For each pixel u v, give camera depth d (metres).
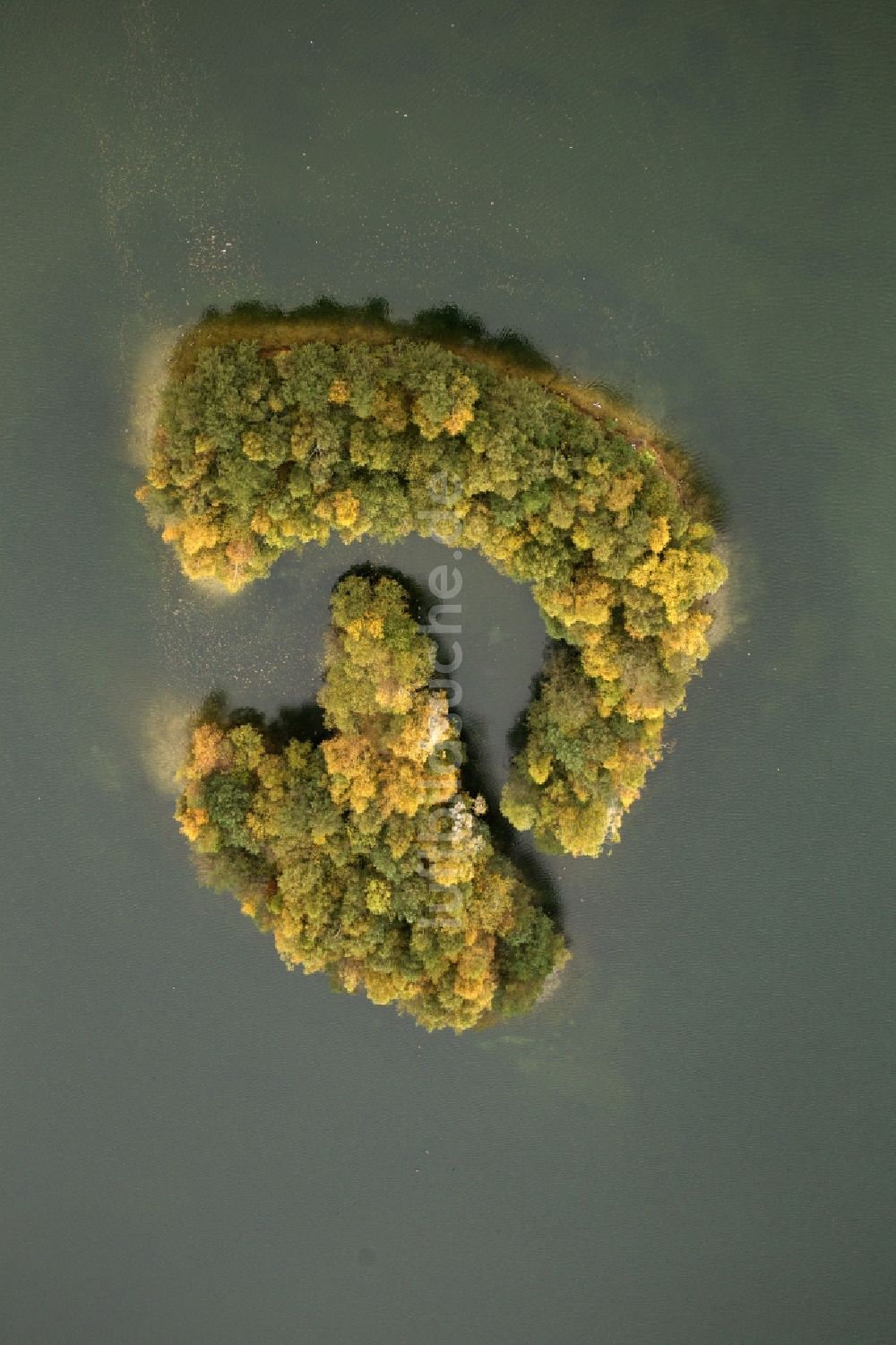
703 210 50.12
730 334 50.72
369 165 49.94
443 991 49.41
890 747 53.66
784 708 53.59
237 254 50.69
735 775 54.22
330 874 50.66
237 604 53.25
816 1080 55.25
